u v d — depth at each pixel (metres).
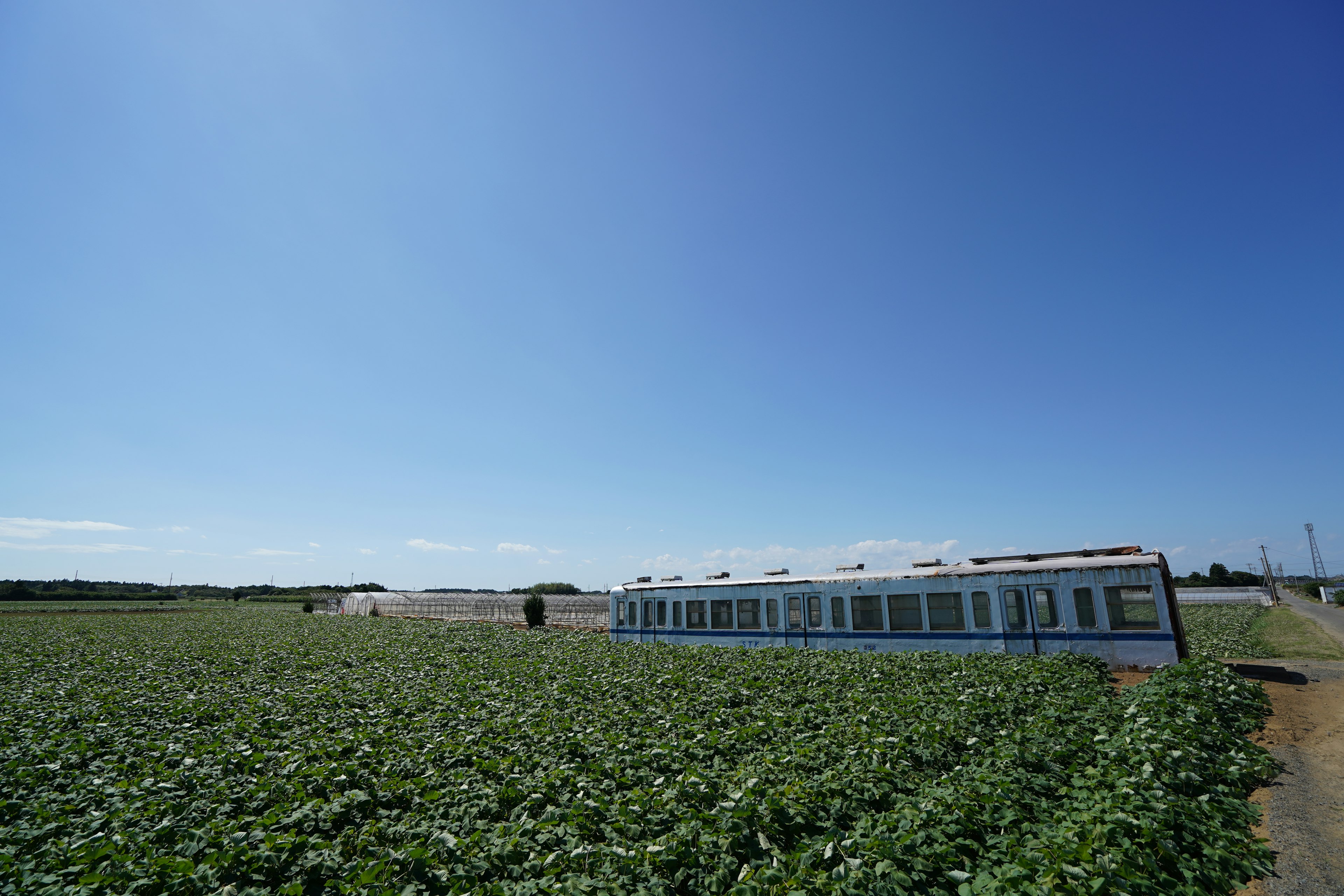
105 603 103.00
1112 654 20.25
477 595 84.75
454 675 22.64
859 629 25.83
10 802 9.46
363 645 34.62
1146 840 7.29
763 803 8.70
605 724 13.96
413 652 30.41
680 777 10.09
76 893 6.73
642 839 8.10
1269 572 77.56
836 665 20.83
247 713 16.45
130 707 16.88
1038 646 21.53
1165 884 6.69
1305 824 8.59
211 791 10.13
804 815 8.38
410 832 8.38
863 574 26.22
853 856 7.29
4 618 61.12
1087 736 11.70
